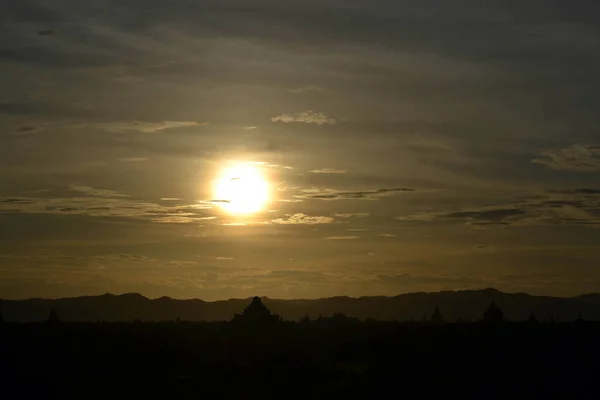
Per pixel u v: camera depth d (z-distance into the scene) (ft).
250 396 374.84
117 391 379.55
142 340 510.17
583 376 369.91
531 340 466.70
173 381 405.59
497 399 345.92
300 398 370.12
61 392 372.58
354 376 424.46
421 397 359.05
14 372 397.60
